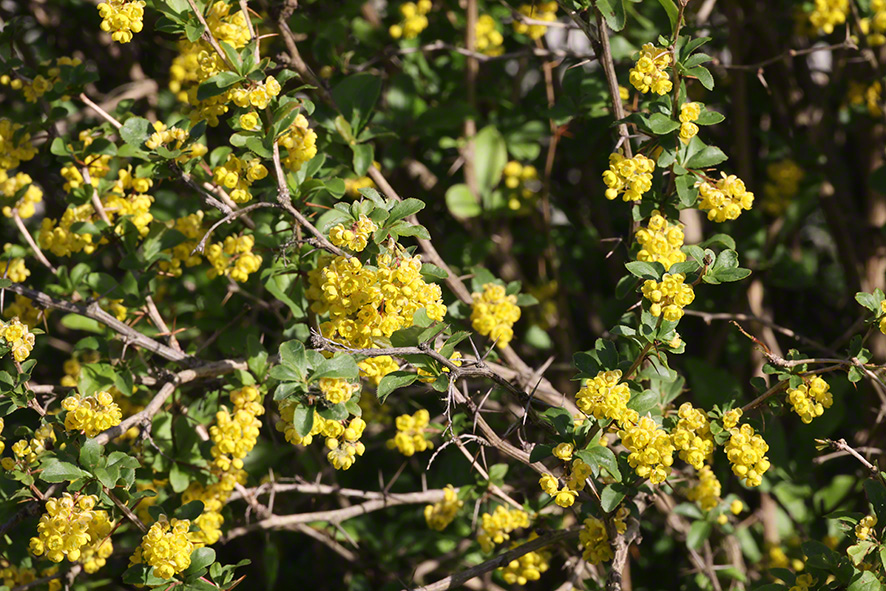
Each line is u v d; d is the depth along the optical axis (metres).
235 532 2.85
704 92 4.05
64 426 2.23
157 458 2.68
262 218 2.85
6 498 2.37
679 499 3.44
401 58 4.00
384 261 1.90
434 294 1.92
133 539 3.42
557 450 1.93
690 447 1.99
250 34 2.28
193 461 2.67
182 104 3.78
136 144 2.32
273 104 2.17
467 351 3.16
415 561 3.79
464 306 2.92
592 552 2.29
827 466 3.97
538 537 2.54
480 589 3.54
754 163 4.14
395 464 4.11
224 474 2.65
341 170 3.04
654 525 3.76
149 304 2.78
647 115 2.43
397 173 4.01
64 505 1.95
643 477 2.12
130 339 2.54
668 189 2.28
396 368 2.08
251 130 2.18
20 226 2.88
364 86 2.99
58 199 4.05
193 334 3.45
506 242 4.02
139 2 2.17
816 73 4.46
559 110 3.12
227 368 2.58
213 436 2.30
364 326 1.96
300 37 3.67
